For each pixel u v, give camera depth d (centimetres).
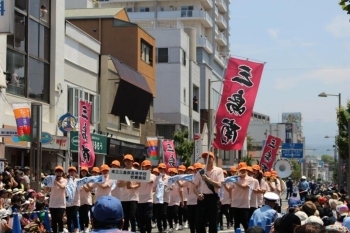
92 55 3869
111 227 620
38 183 2280
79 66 3656
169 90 5769
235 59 1820
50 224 1989
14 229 1580
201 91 6906
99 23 4612
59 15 3344
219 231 2397
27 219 1822
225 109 1820
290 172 3769
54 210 1912
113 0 8344
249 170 2061
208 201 1670
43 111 3177
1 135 2392
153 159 3831
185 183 2314
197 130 6531
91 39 3834
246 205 1936
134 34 4594
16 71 2912
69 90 3512
